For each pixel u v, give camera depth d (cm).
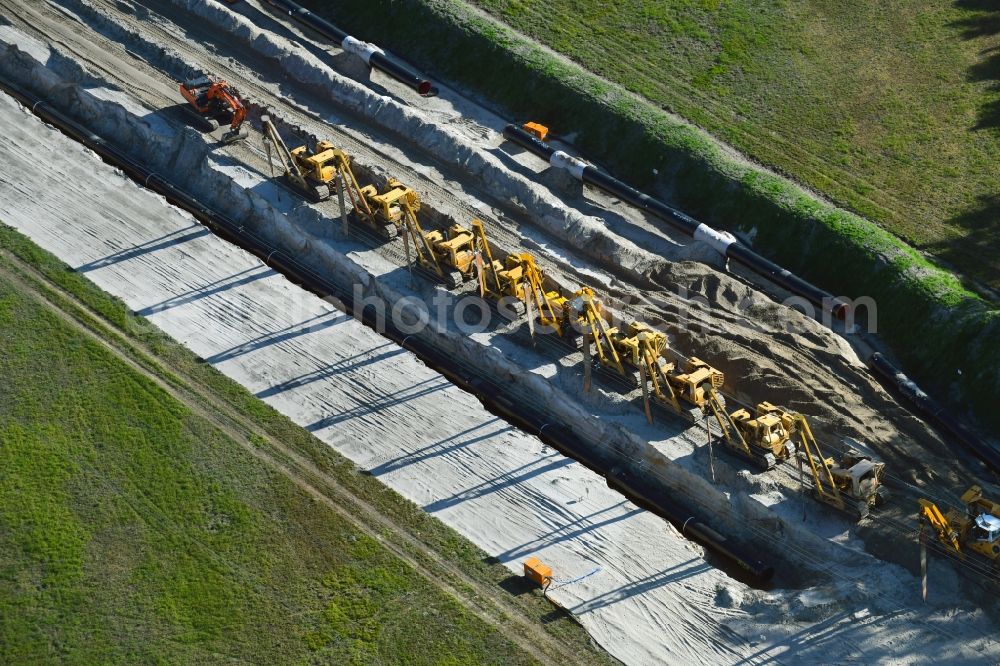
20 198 5975
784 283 5572
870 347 5425
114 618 4184
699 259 5816
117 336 5241
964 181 6116
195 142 6250
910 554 4381
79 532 4450
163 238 5803
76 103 6675
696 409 4862
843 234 5728
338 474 4706
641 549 4478
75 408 4900
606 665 4062
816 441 4847
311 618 4194
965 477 4706
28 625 4159
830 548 4450
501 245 5775
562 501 4641
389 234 5759
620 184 6088
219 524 4488
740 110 6650
